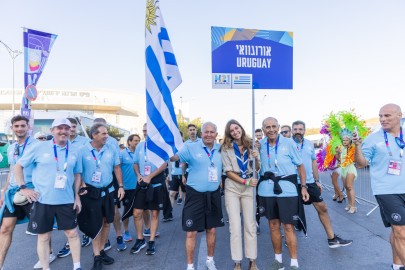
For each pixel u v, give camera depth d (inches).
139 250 182.1
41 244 138.1
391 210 123.6
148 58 152.4
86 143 166.7
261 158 151.7
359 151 134.7
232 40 154.7
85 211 154.9
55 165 139.7
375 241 187.0
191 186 147.6
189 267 145.2
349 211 261.4
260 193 149.3
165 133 150.5
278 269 144.6
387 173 127.1
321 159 318.0
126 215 188.4
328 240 179.3
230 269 154.8
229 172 148.0
